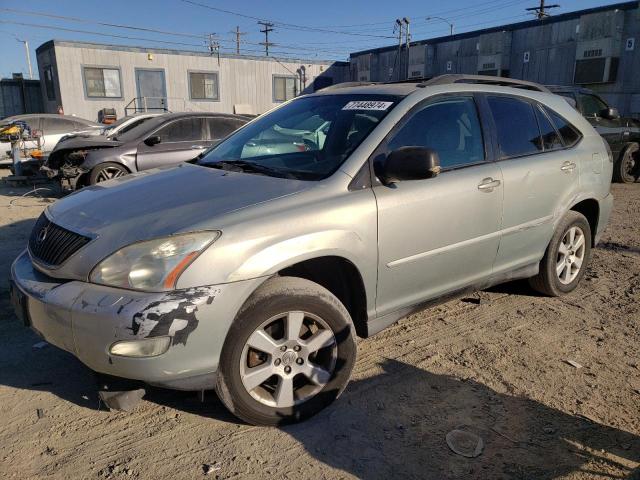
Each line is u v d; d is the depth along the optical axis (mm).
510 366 3574
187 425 2908
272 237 2686
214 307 2502
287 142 3672
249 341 2689
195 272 2484
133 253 2506
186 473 2549
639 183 11352
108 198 3053
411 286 3385
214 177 3256
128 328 2379
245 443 2771
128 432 2844
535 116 4305
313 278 3221
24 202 9469
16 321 4152
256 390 2844
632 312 4488
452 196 3453
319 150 3398
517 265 4156
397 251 3215
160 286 2449
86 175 9195
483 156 3807
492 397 3211
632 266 5699
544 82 22125
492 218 3756
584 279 5277
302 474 2562
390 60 29219
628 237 6891
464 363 3604
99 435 2814
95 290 2494
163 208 2787
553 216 4301
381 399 3174
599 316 4402
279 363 2832
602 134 10219
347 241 2947
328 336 2936
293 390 2932
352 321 3170
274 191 2934
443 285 3607
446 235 3467
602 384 3371
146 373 2455
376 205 3084
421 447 2766
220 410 3049
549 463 2652
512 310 4492
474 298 4715
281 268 2707
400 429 2906
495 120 3953
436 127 3572
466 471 2596
